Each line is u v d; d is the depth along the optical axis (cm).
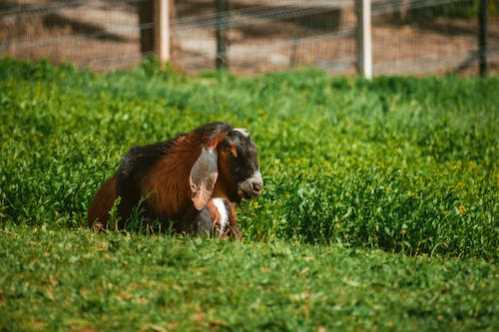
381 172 3284
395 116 4784
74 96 4484
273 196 2803
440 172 3556
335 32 7256
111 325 1764
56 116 3941
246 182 2420
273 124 4294
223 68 6206
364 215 2720
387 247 2686
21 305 1838
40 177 2802
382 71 6825
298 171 3186
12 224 2580
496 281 2156
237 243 2291
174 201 2433
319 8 7288
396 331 1791
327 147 3903
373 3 7725
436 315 1888
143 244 2217
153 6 5772
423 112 4956
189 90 4994
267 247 2327
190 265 2077
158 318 1791
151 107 4391
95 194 2652
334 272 2120
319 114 4738
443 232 2681
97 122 3922
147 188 2459
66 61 5734
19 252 2141
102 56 6400
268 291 1958
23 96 4259
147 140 3672
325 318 1822
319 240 2658
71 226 2691
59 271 2017
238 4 7538
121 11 6950
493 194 3073
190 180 2392
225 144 2414
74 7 6222
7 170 2844
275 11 7406
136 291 1917
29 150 3244
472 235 2681
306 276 2084
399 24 7550
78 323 1777
